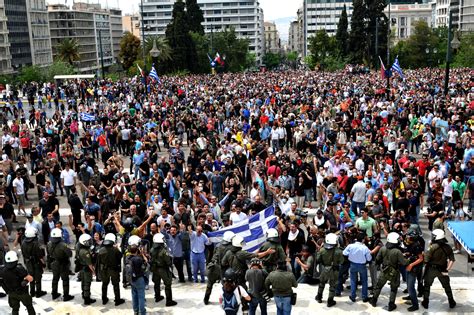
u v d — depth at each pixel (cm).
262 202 1584
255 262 1048
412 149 2689
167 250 1302
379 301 1181
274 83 6038
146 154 2139
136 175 2133
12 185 1928
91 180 1848
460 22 15412
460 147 2169
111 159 2044
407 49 10431
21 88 7031
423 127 2600
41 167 1995
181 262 1315
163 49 9369
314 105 3669
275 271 1022
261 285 1039
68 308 1190
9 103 4359
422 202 1817
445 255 1113
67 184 1955
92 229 1381
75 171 2180
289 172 1869
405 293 1228
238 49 11344
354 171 1739
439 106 3262
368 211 1344
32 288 1247
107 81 6297
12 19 11950
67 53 11556
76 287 1313
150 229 1341
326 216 1368
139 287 1108
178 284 1320
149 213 1393
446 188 1686
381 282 1127
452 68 7969
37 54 13300
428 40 10312
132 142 2722
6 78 7900
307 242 1248
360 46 10700
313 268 1272
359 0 10581
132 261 1108
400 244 1162
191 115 3134
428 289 1130
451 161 1869
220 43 11069
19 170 1948
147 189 1758
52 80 7725
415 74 6938
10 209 1656
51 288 1303
